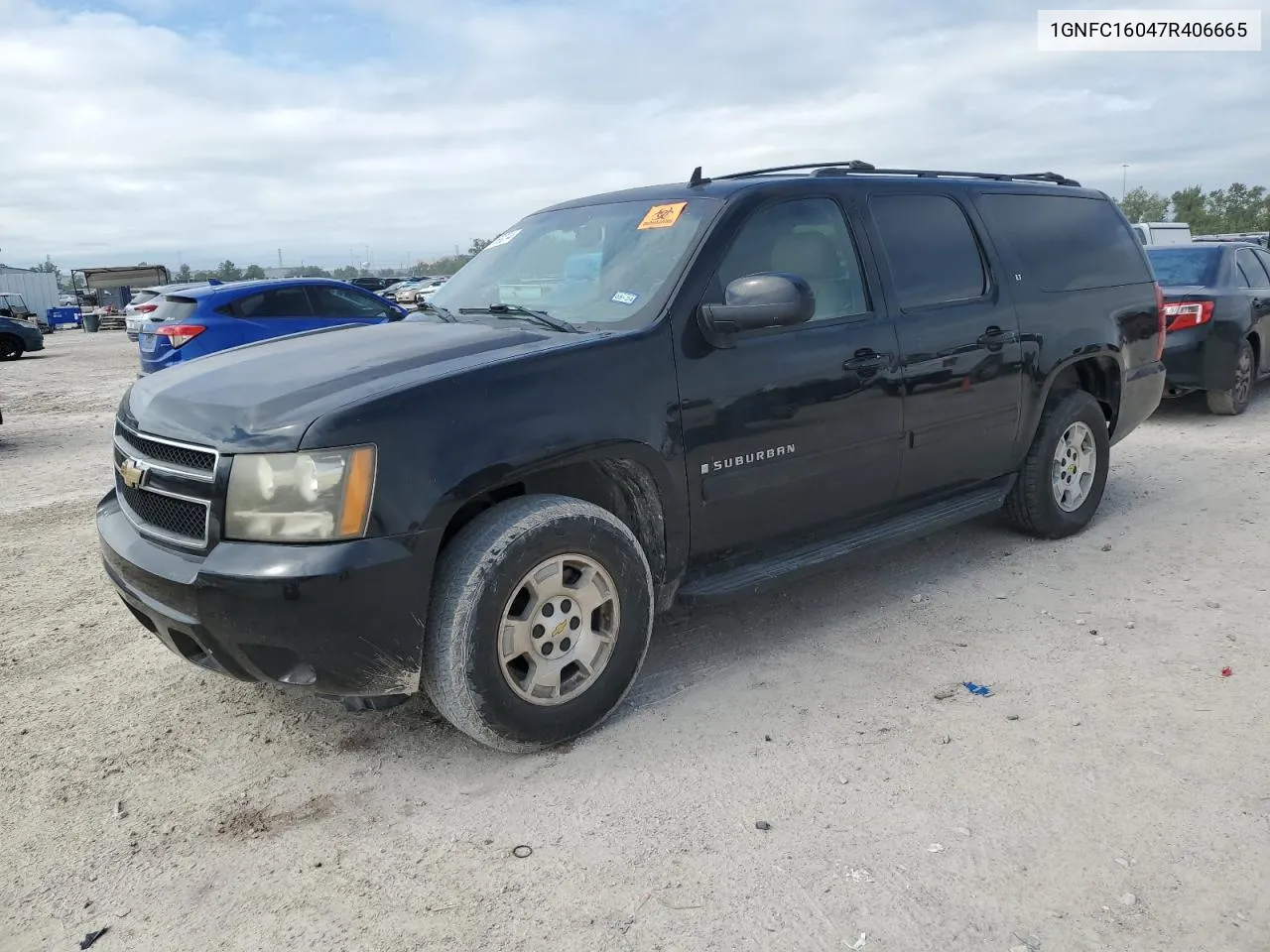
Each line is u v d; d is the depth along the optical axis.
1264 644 3.79
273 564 2.68
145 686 3.78
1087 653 3.78
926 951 2.21
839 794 2.85
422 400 2.85
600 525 3.14
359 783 3.03
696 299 3.46
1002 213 4.81
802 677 3.65
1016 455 4.84
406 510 2.77
